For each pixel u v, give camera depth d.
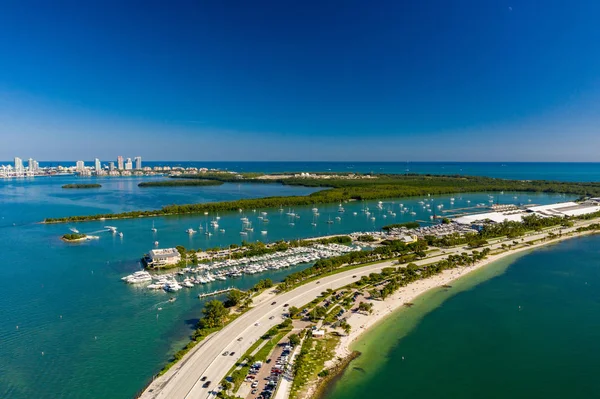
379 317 176.38
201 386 122.50
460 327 170.50
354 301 192.12
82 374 133.12
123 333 161.00
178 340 155.62
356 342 154.00
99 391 124.19
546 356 149.75
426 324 172.25
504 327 171.50
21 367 137.25
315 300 190.25
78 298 197.75
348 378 131.38
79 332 162.00
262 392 119.38
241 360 136.88
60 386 126.81
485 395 126.38
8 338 156.88
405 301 196.25
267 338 152.50
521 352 152.12
